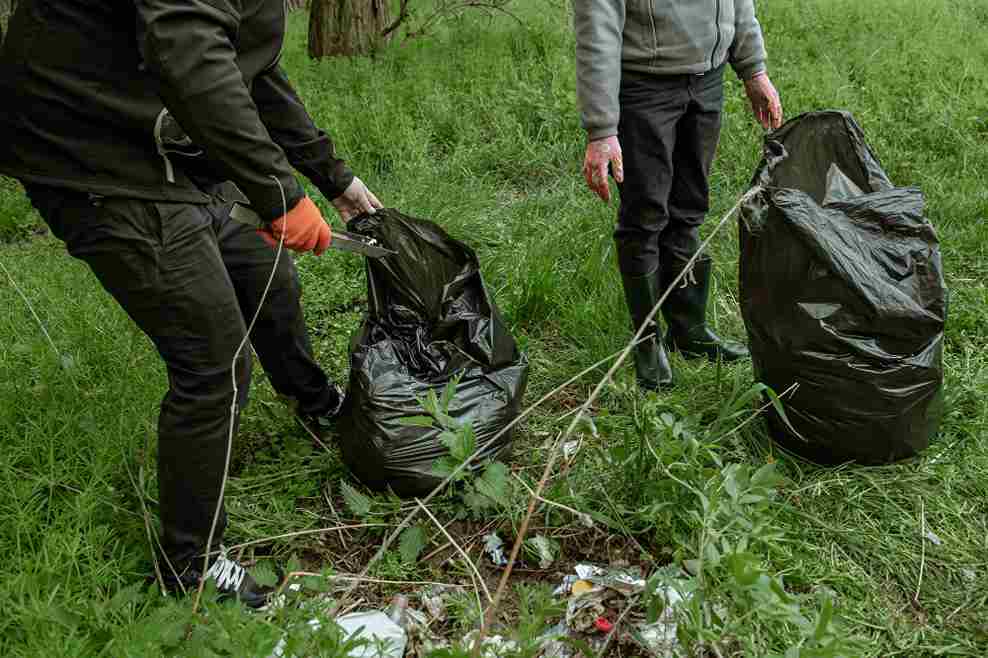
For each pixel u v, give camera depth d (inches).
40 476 104.8
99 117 79.5
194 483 91.3
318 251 87.9
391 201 189.0
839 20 327.0
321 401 124.2
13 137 81.2
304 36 361.1
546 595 93.3
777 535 91.3
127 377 125.8
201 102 74.6
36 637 83.0
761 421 123.6
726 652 84.9
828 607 74.0
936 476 114.4
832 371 110.8
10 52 79.2
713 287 159.0
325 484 117.1
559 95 243.9
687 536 102.6
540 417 129.7
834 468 117.0
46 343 135.0
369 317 120.9
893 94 243.0
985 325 145.9
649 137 126.3
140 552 98.9
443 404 100.3
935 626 95.0
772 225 111.8
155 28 71.7
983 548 104.6
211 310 86.9
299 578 87.1
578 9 119.0
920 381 111.4
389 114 238.1
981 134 223.0
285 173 81.9
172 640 77.6
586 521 99.3
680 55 123.2
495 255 170.4
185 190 85.0
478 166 216.4
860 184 123.5
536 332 152.6
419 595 99.5
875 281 109.8
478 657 72.1
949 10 347.3
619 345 141.7
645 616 92.1
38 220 203.0
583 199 192.7
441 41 321.1
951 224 180.2
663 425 105.0
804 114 124.9
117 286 85.4
